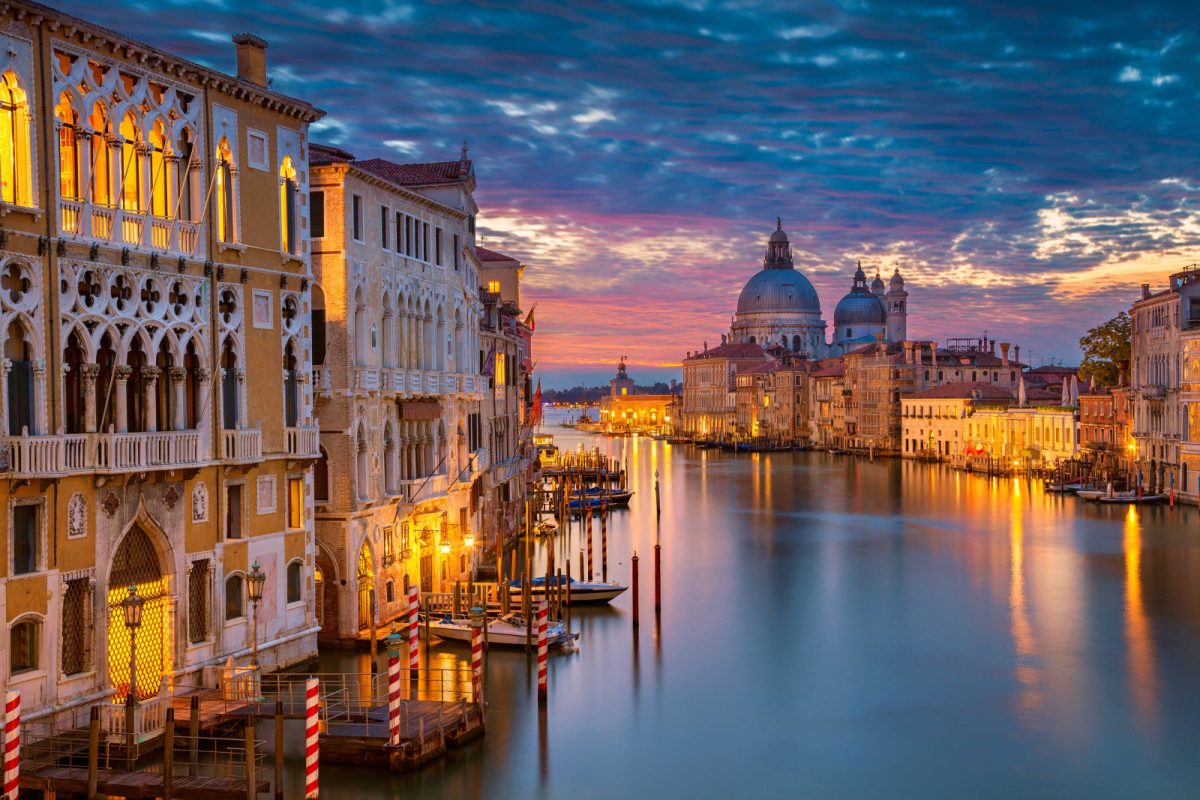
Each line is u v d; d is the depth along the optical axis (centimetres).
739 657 4375
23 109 2755
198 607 3341
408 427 4653
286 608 3725
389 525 4409
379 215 4322
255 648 3362
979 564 6619
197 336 3294
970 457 14000
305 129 3831
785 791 3052
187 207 3312
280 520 3691
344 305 4047
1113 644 4606
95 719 2569
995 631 4838
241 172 3506
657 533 7862
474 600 4716
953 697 3872
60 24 2827
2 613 2691
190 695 3200
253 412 3538
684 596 5625
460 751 3284
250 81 3647
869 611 5250
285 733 3312
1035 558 6838
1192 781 3134
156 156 3198
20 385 2764
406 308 4584
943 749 3369
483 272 8700
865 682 4047
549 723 3556
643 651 4453
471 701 3447
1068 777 3162
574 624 4944
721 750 3341
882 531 8200
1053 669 4231
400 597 4512
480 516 6053
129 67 3070
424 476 4812
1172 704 3797
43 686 2805
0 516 2691
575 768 3183
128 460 2988
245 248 3497
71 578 2878
